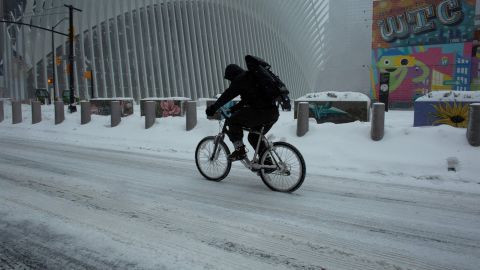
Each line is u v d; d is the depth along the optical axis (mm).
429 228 3744
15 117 16109
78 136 11734
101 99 17844
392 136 7473
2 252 3117
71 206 4297
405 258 3059
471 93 9000
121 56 38938
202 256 3051
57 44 38062
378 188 5344
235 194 4910
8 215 3975
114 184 5387
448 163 6281
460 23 23156
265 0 55500
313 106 10961
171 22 42875
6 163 7035
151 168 6680
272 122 5043
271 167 5031
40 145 9828
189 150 8984
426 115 9312
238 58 49812
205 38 45281
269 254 3104
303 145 7984
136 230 3586
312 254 3117
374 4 25391
